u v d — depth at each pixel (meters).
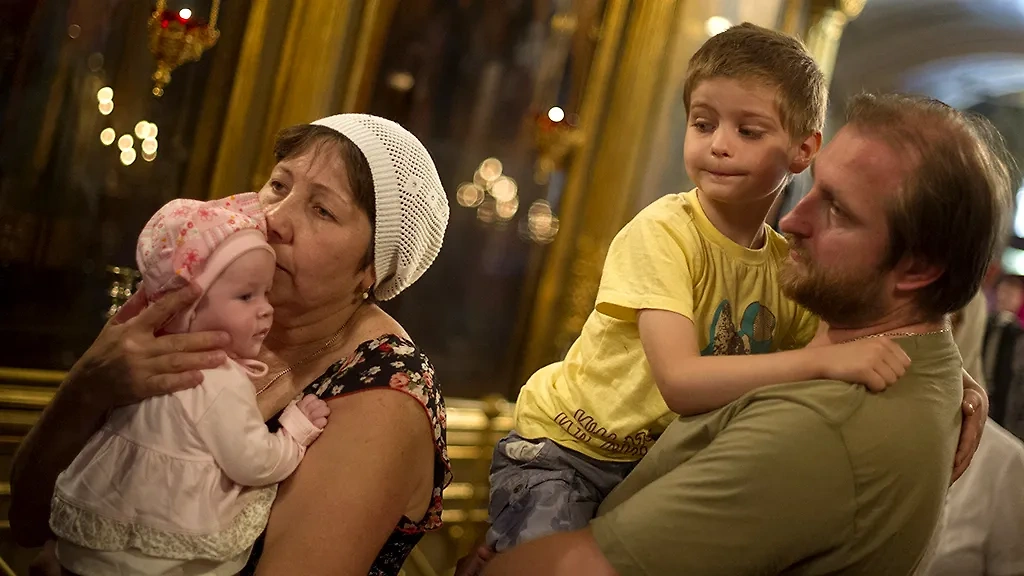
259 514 1.52
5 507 3.11
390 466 1.58
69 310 3.25
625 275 1.76
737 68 1.74
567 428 1.89
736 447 1.40
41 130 3.10
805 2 4.91
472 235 4.25
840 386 1.40
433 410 1.67
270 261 1.55
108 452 1.47
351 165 1.65
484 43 4.04
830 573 1.37
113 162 3.26
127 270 3.36
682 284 1.71
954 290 1.45
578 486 1.86
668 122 4.55
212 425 1.46
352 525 1.52
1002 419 4.77
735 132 1.75
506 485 1.92
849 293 1.46
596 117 4.40
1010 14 6.46
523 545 1.53
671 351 1.63
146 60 3.25
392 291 1.81
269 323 1.56
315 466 1.58
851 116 1.51
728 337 1.80
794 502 1.34
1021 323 4.90
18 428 3.11
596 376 1.87
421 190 1.74
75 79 3.13
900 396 1.39
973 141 1.43
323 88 3.55
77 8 3.09
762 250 1.86
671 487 1.42
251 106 3.45
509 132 4.24
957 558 2.52
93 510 1.44
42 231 3.16
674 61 4.47
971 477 2.57
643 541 1.40
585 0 4.25
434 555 4.24
